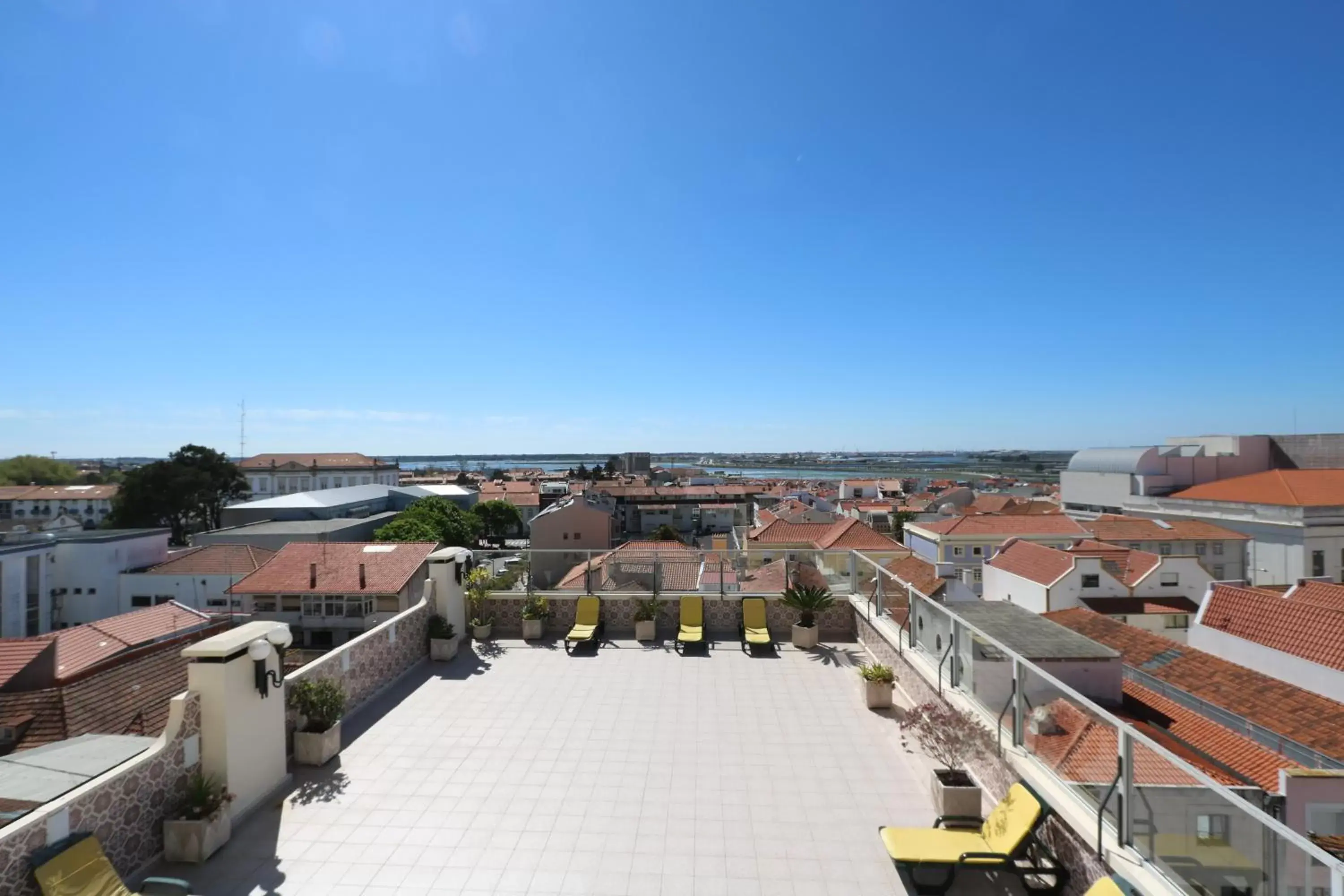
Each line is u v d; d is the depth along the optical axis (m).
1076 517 51.69
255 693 6.40
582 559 12.58
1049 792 5.06
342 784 6.82
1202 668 14.30
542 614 11.66
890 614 9.84
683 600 11.69
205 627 17.47
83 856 4.60
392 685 9.50
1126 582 26.58
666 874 5.38
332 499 57.91
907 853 5.04
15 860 4.27
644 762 7.27
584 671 10.05
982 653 6.57
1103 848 4.44
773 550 12.76
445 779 6.93
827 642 11.39
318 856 5.63
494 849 5.73
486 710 8.67
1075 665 7.70
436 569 10.91
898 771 7.04
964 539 40.69
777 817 6.20
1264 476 44.53
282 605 21.86
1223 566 39.88
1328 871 2.94
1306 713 11.80
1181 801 3.85
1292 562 38.38
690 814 6.25
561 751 7.52
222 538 43.97
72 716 11.88
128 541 36.75
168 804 5.64
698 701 8.93
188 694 5.95
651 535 76.50
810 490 103.38
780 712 8.55
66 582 34.94
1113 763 4.47
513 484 106.19
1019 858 5.14
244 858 5.60
